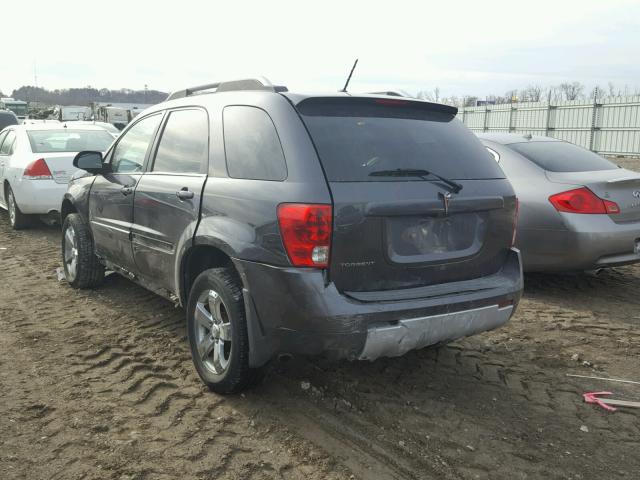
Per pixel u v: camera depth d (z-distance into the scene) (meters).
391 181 3.38
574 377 4.20
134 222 4.70
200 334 3.91
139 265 4.74
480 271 3.77
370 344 3.24
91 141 9.62
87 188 5.68
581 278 6.77
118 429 3.36
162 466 3.02
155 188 4.36
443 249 3.56
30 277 6.58
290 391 3.86
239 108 3.82
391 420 3.54
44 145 9.25
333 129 3.46
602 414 3.68
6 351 4.45
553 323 5.29
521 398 3.87
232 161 3.74
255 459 3.10
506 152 6.38
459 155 3.79
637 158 23.98
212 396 3.78
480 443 3.31
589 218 5.67
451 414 3.63
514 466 3.11
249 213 3.42
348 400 3.76
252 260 3.35
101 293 5.94
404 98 3.79
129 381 3.96
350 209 3.21
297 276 3.17
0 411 3.54
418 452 3.20
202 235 3.72
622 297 6.08
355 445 3.26
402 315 3.30
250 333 3.44
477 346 4.73
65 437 3.27
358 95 3.69
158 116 4.81
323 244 3.16
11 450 3.13
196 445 3.21
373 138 3.53
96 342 4.65
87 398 3.72
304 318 3.19
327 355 3.27
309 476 2.97
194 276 4.15
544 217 5.82
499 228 3.81
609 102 24.94
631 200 5.82
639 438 3.41
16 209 9.27
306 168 3.26
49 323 5.08
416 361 4.41
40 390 3.82
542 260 5.93
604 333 5.05
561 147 6.63
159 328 4.97
